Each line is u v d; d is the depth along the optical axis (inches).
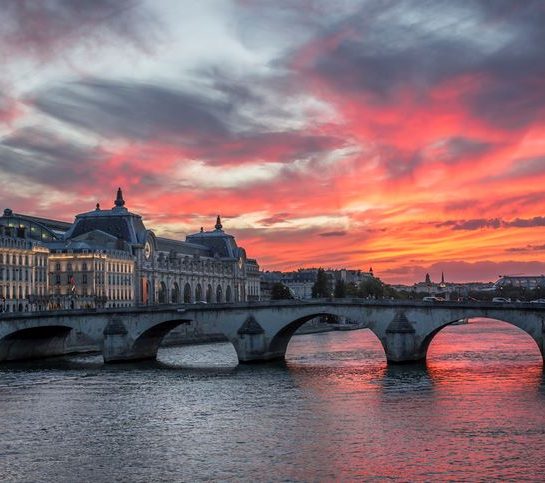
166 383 5462.6
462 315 6254.9
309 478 3053.6
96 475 3142.2
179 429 3895.2
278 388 5123.0
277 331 6791.3
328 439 3629.4
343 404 4471.0
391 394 4776.1
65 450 3513.8
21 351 7337.6
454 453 3361.2
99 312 7037.4
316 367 6338.6
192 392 5024.6
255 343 6766.7
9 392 5108.3
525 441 3540.8
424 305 6373.0
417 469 3147.1
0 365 6879.9
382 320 6486.2
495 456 3312.0
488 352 7426.2
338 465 3211.1
